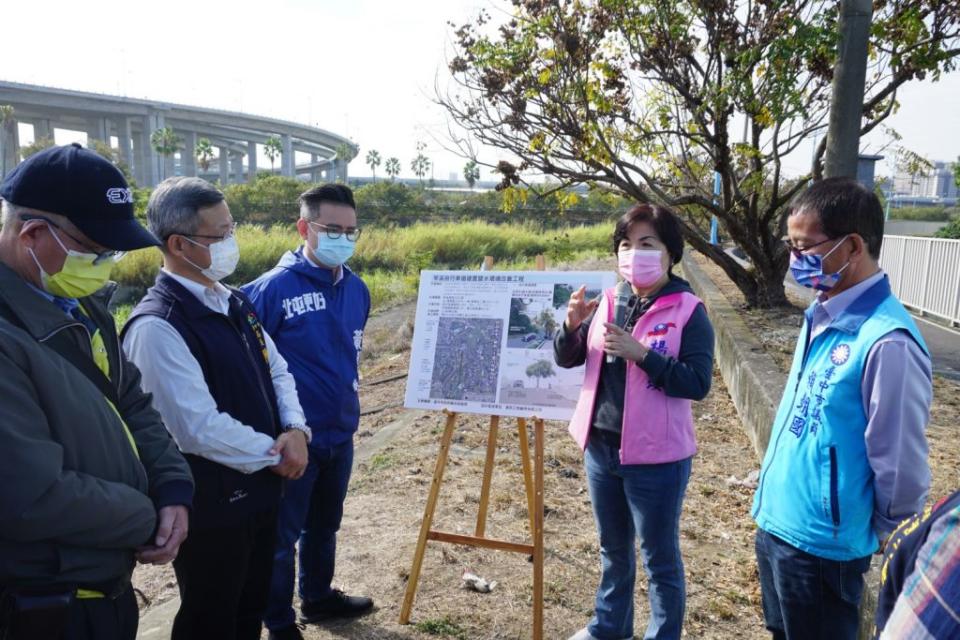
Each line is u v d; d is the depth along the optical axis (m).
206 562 2.35
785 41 6.90
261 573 2.61
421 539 3.24
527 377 3.27
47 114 77.06
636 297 2.84
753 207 8.89
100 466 1.76
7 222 1.77
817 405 1.94
